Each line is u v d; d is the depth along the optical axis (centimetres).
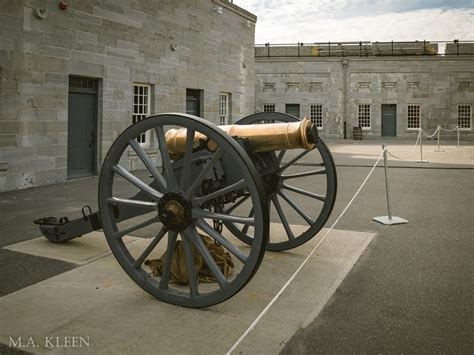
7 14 991
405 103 3381
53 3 1095
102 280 435
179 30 1588
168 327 334
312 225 511
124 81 1344
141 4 1398
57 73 1117
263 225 332
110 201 400
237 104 2006
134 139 397
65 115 1145
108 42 1275
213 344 309
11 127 1015
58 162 1134
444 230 646
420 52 3491
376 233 629
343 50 3519
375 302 385
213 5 1789
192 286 364
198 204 361
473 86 3312
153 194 381
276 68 3466
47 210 800
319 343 313
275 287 417
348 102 3425
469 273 459
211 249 441
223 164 409
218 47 1839
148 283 385
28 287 416
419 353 299
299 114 3478
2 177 1000
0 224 686
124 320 346
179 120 364
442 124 3356
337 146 2578
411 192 1001
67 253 525
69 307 370
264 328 334
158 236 382
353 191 1015
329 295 399
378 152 2130
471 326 338
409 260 504
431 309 370
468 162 1647
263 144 421
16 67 1018
